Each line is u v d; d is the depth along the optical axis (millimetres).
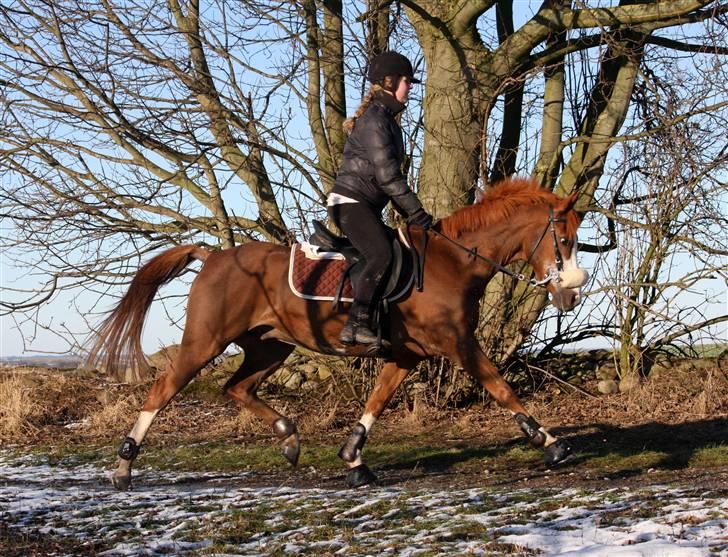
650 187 11336
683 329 12023
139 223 12391
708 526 4637
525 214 7016
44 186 11773
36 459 9242
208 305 7148
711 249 11188
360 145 6754
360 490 6879
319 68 12750
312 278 7000
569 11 11758
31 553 4848
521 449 8688
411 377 11695
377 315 6777
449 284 6859
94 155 11961
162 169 12336
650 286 11391
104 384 13383
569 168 12617
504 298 11547
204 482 7758
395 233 7008
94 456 9367
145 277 7625
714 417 10055
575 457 8234
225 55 11453
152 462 8945
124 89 11328
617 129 12406
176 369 7191
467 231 7035
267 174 12969
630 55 11688
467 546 4582
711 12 11500
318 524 5398
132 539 5148
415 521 5340
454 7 12078
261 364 7711
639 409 10742
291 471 8281
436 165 12305
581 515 5219
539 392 12141
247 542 5062
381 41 12570
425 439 9742
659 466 7629
